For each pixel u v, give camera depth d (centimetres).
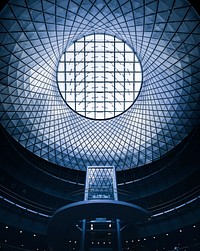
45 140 3425
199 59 2339
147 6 2108
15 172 3216
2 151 3048
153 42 2553
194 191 3102
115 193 2808
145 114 3491
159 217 2975
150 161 3491
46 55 2723
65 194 3497
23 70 2588
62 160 3559
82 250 2361
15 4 1894
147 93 3366
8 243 3139
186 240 3100
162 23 2219
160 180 3428
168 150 3338
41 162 3444
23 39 2244
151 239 3028
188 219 2811
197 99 2764
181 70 2611
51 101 3353
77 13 2303
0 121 2833
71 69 3531
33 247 3259
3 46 2159
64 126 3612
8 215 2778
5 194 3080
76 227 2834
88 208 2281
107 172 3222
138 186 3525
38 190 3338
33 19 2122
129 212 2319
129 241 3077
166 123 3278
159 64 2827
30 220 2925
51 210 3369
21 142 3150
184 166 3269
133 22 2394
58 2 2083
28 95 2925
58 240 2688
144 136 3569
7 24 2011
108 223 2627
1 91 2586
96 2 2181
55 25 2342
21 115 3008
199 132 3027
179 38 2262
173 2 1952
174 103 3038
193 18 2008
